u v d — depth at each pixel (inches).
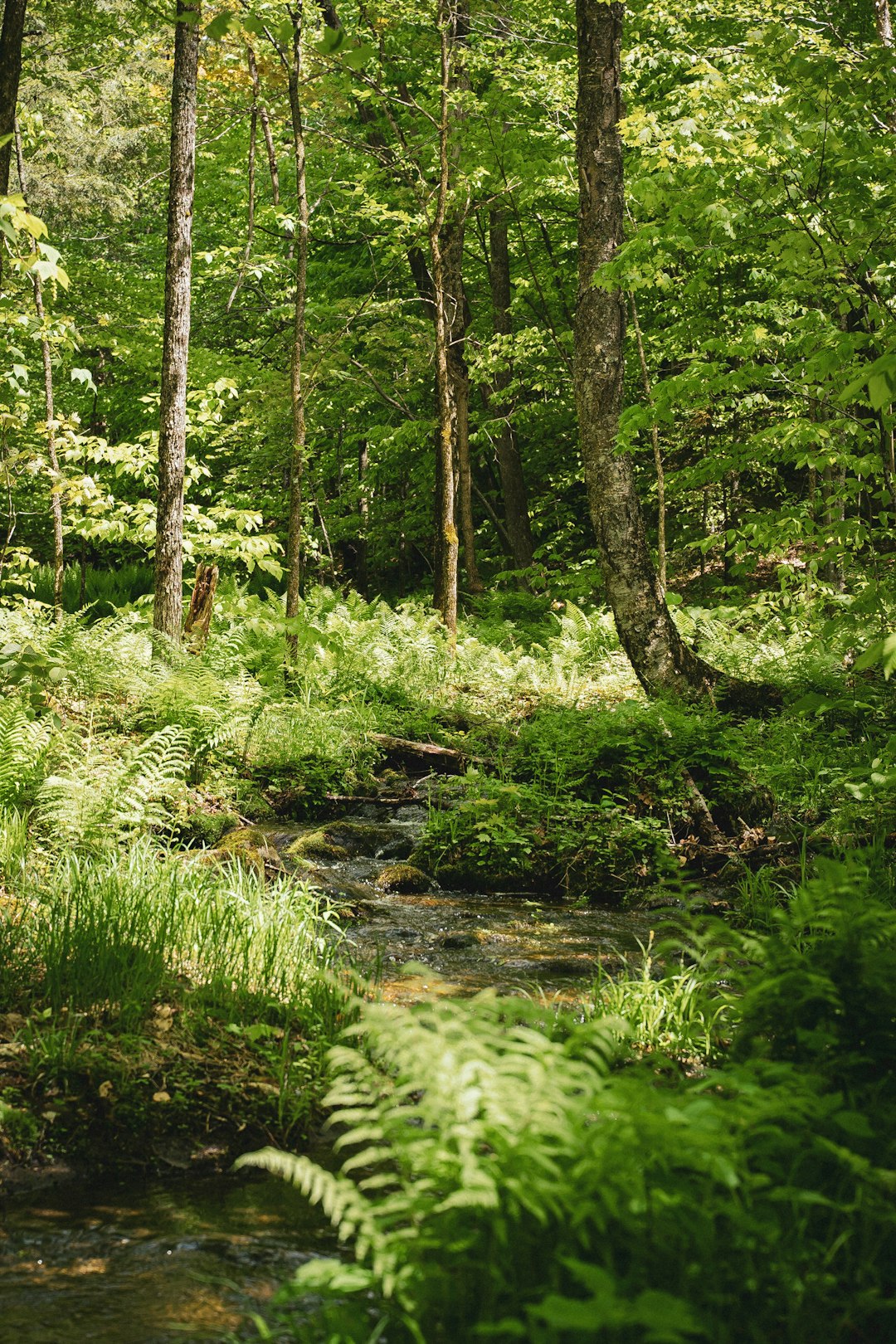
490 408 894.4
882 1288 100.7
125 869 247.8
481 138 689.0
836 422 374.0
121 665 430.0
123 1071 163.3
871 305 339.6
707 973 200.8
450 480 607.5
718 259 357.7
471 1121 98.0
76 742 340.5
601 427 398.3
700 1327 79.0
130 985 185.6
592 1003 205.5
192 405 642.2
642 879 322.3
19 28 399.2
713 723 373.1
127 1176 149.0
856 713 404.5
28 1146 149.0
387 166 680.4
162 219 995.3
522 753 419.2
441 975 235.1
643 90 692.7
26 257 193.0
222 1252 129.3
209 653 496.4
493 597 797.2
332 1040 182.5
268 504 925.8
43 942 194.4
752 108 360.5
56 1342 109.6
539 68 676.1
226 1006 186.9
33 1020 171.2
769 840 333.7
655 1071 152.8
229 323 954.7
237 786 394.3
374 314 765.3
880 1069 132.3
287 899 235.5
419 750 445.7
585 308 397.7
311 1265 98.7
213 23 160.1
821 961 142.3
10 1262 126.4
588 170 395.9
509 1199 95.1
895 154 345.1
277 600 677.9
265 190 900.0
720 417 669.3
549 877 330.0
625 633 405.1
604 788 370.9
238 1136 158.9
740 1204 101.7
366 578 1061.1
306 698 470.9
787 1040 138.5
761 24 467.2
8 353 535.5
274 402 709.3
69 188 717.3
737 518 800.9
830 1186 112.0
